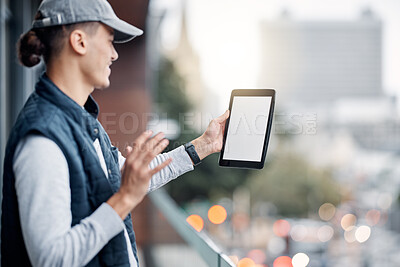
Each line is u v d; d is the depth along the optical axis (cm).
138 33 156
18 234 140
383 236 4472
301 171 3547
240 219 2652
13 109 517
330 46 10731
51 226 130
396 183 5581
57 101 144
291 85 10050
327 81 10712
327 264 3594
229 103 190
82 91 152
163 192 569
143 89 998
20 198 133
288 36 9981
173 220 381
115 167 163
